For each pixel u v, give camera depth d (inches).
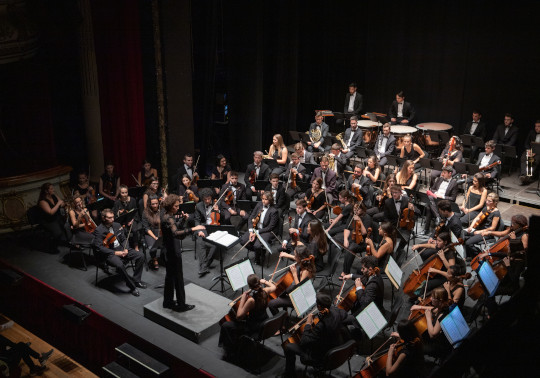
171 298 263.1
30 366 266.7
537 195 384.5
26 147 420.5
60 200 345.7
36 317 316.8
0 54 370.3
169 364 241.3
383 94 540.7
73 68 432.8
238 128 496.7
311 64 545.0
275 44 497.7
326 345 211.3
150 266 318.7
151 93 427.8
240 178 482.0
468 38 476.1
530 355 117.4
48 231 336.2
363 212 303.3
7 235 363.3
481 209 335.0
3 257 331.3
